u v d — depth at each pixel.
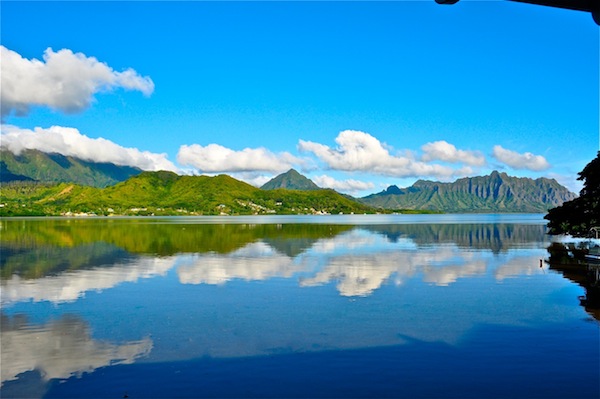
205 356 15.59
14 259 42.59
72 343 17.03
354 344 16.83
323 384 13.27
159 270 35.16
